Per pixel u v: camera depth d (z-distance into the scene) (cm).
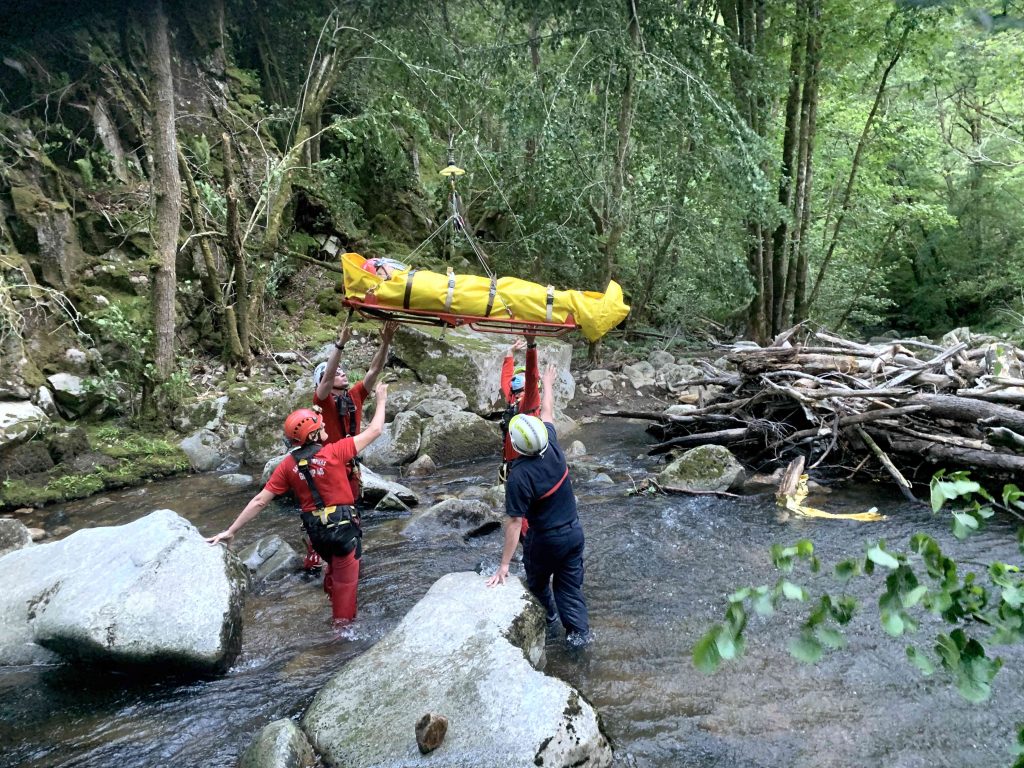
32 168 940
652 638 423
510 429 393
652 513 633
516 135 1105
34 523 655
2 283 805
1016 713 339
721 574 506
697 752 320
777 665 388
